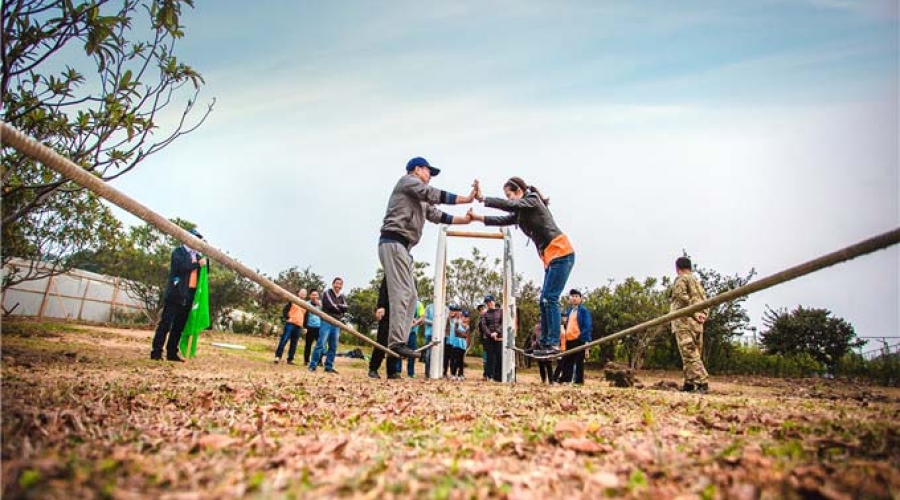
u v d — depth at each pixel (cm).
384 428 264
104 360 673
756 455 193
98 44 415
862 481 159
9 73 396
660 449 215
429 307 1199
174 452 192
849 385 1434
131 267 2284
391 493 144
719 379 1620
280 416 305
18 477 140
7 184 510
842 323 1877
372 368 707
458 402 395
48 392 310
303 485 150
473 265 2386
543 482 165
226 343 1761
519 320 1973
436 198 562
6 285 1064
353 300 2972
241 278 2712
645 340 1962
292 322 1162
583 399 435
